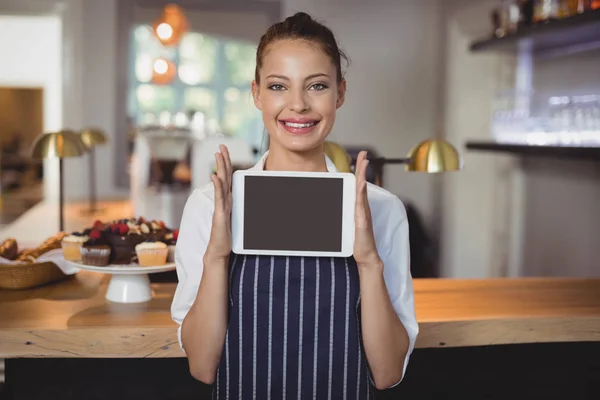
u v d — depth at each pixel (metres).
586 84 3.60
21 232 3.91
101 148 6.11
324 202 1.25
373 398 1.40
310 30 1.29
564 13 3.25
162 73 5.28
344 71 1.40
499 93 4.70
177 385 1.97
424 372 2.03
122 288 2.02
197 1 6.15
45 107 7.07
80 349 1.73
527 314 1.92
